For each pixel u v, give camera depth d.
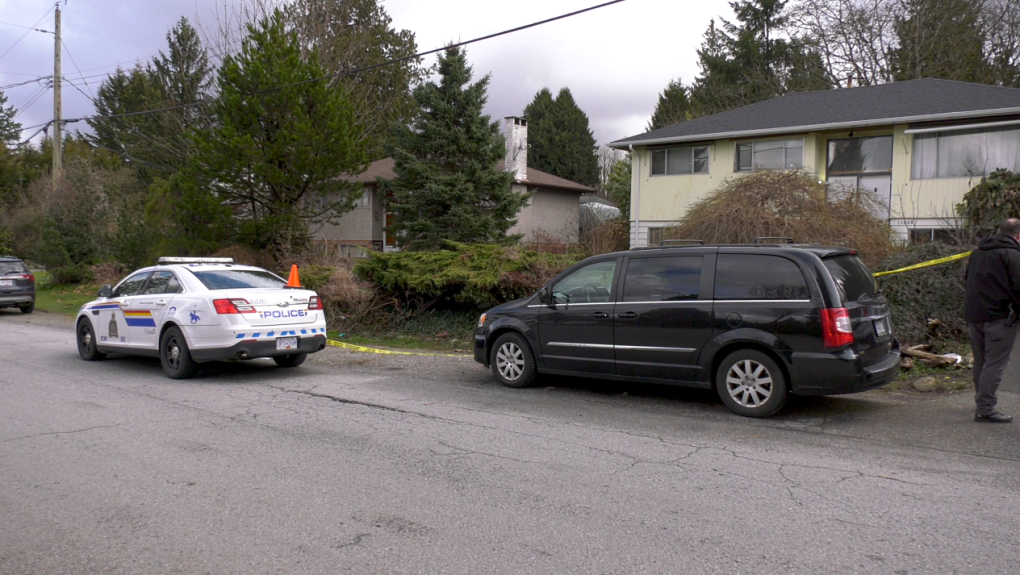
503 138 23.09
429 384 9.35
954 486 5.13
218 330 9.34
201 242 20.77
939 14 29.17
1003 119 18.61
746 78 40.06
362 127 31.88
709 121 23.64
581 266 8.48
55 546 4.27
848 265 7.27
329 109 20.69
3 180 43.44
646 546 4.16
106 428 7.06
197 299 9.57
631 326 7.84
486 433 6.77
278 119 20.52
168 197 22.69
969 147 19.19
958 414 7.13
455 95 22.25
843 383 6.63
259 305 9.57
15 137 60.94
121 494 5.14
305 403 8.22
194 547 4.22
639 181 24.42
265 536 4.38
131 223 24.22
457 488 5.21
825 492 5.04
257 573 3.88
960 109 18.77
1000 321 6.60
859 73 31.55
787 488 5.13
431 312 14.46
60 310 22.02
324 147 20.55
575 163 52.44
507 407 7.90
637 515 4.64
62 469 5.73
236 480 5.43
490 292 13.30
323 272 16.22
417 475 5.52
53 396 8.69
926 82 21.78
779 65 41.12
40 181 38.16
